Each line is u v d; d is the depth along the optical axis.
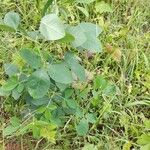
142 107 0.61
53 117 0.55
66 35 0.48
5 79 0.61
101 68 0.64
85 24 0.54
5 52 0.63
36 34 0.56
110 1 0.73
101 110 0.57
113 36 0.67
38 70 0.51
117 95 0.61
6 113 0.59
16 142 0.57
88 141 0.56
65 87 0.54
